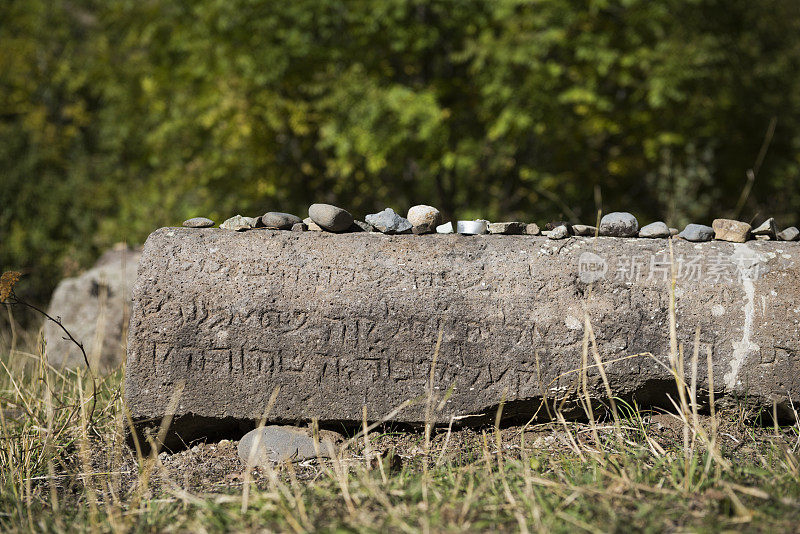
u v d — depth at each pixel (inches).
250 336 112.5
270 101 325.7
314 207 120.8
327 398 113.7
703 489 90.8
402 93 302.2
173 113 349.4
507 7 293.6
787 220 323.0
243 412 114.0
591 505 86.7
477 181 357.4
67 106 411.8
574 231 124.2
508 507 86.7
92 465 117.5
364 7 309.4
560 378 113.3
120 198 360.5
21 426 128.3
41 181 357.7
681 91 306.2
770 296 114.7
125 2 379.2
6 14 411.5
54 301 201.8
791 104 362.0
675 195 321.4
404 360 113.3
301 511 86.3
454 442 115.5
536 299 113.8
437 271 114.5
